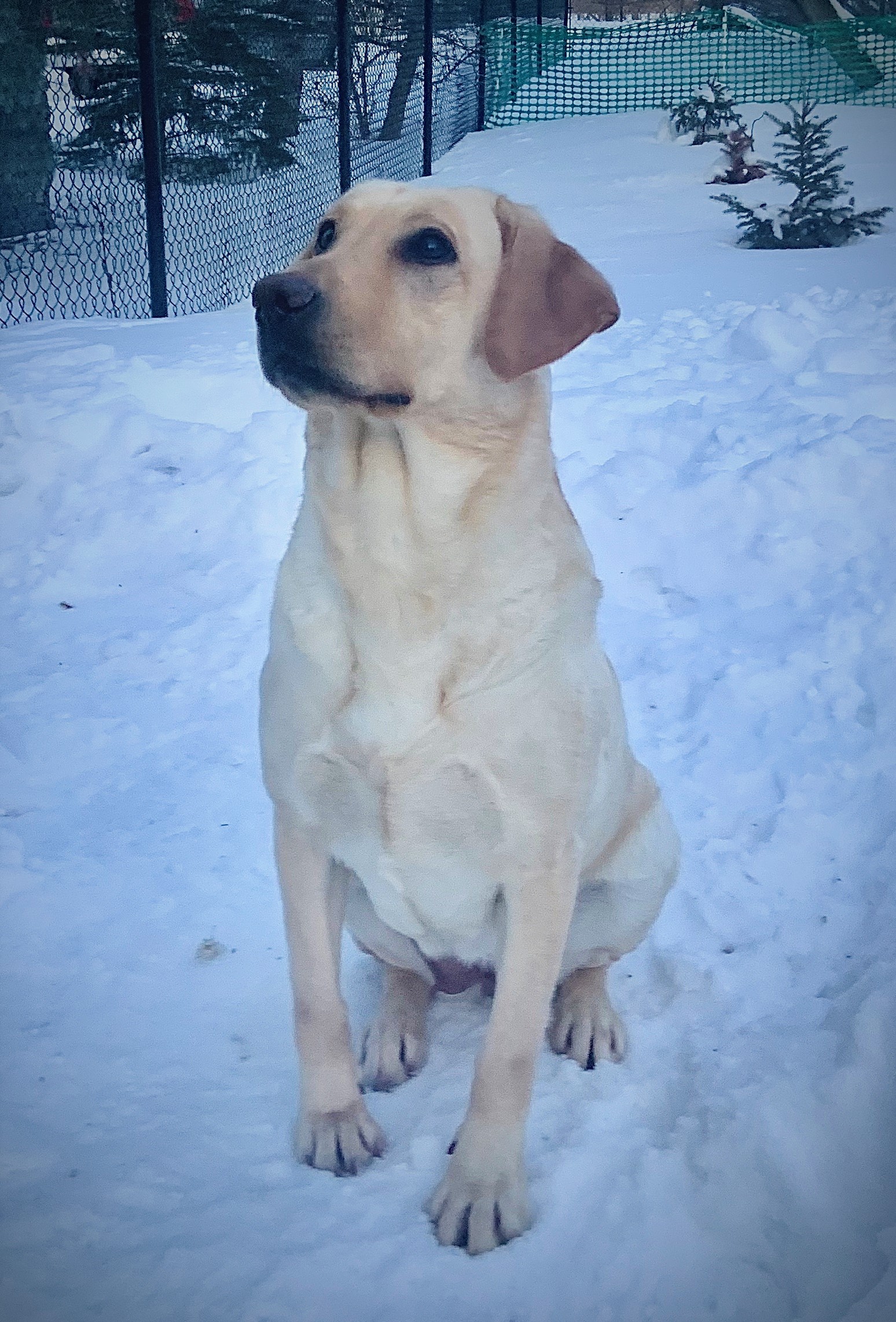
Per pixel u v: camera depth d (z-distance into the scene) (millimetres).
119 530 2732
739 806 1947
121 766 2021
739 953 1688
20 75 5566
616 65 11680
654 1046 1566
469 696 1333
